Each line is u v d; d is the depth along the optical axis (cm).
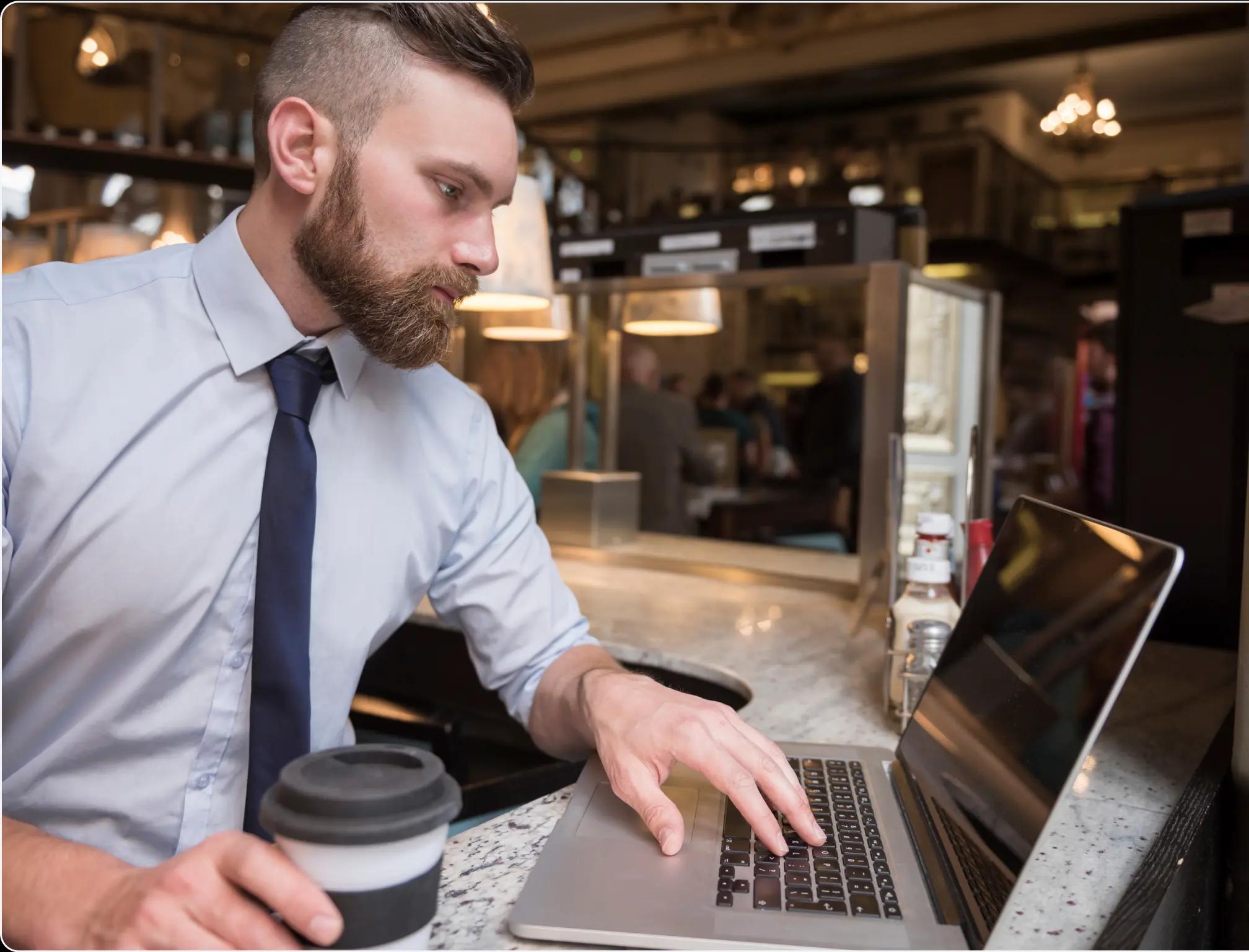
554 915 64
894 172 843
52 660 92
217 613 94
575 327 257
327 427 100
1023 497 90
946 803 76
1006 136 898
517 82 89
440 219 88
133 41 450
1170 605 159
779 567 218
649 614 182
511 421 262
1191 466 156
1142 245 159
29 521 89
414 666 194
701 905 66
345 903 51
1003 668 76
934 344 226
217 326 93
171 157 466
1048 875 75
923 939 61
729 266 230
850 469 293
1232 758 85
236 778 96
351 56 86
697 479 280
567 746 102
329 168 87
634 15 754
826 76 759
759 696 128
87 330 91
